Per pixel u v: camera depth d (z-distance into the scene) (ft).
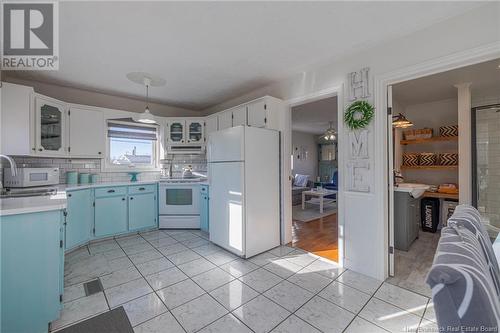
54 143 10.12
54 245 5.20
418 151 14.39
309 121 21.49
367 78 7.70
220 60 8.57
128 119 13.24
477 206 11.62
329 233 12.41
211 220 10.68
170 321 5.49
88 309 5.93
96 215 10.69
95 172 12.19
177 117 14.17
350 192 8.04
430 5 5.67
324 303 6.18
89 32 6.74
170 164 14.75
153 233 12.35
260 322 5.45
